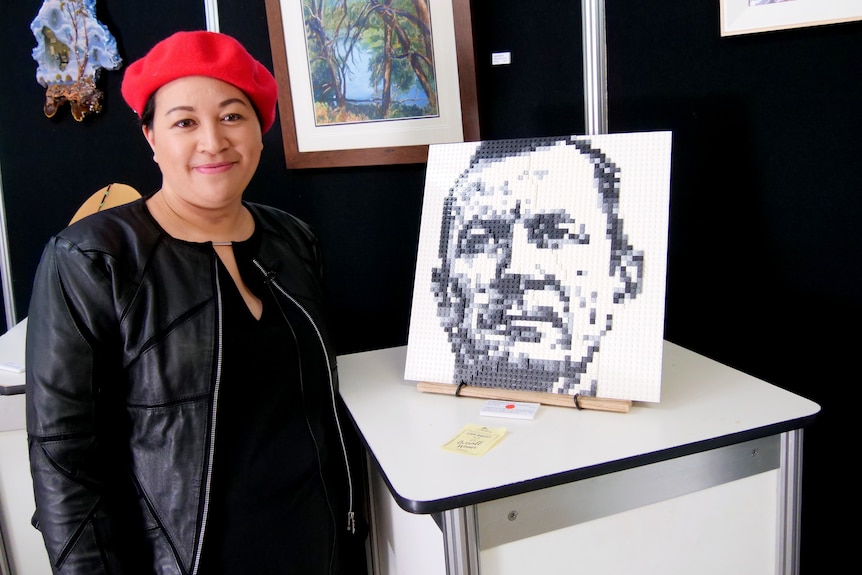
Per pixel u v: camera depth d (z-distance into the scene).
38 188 1.59
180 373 1.00
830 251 1.56
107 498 0.99
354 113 1.61
